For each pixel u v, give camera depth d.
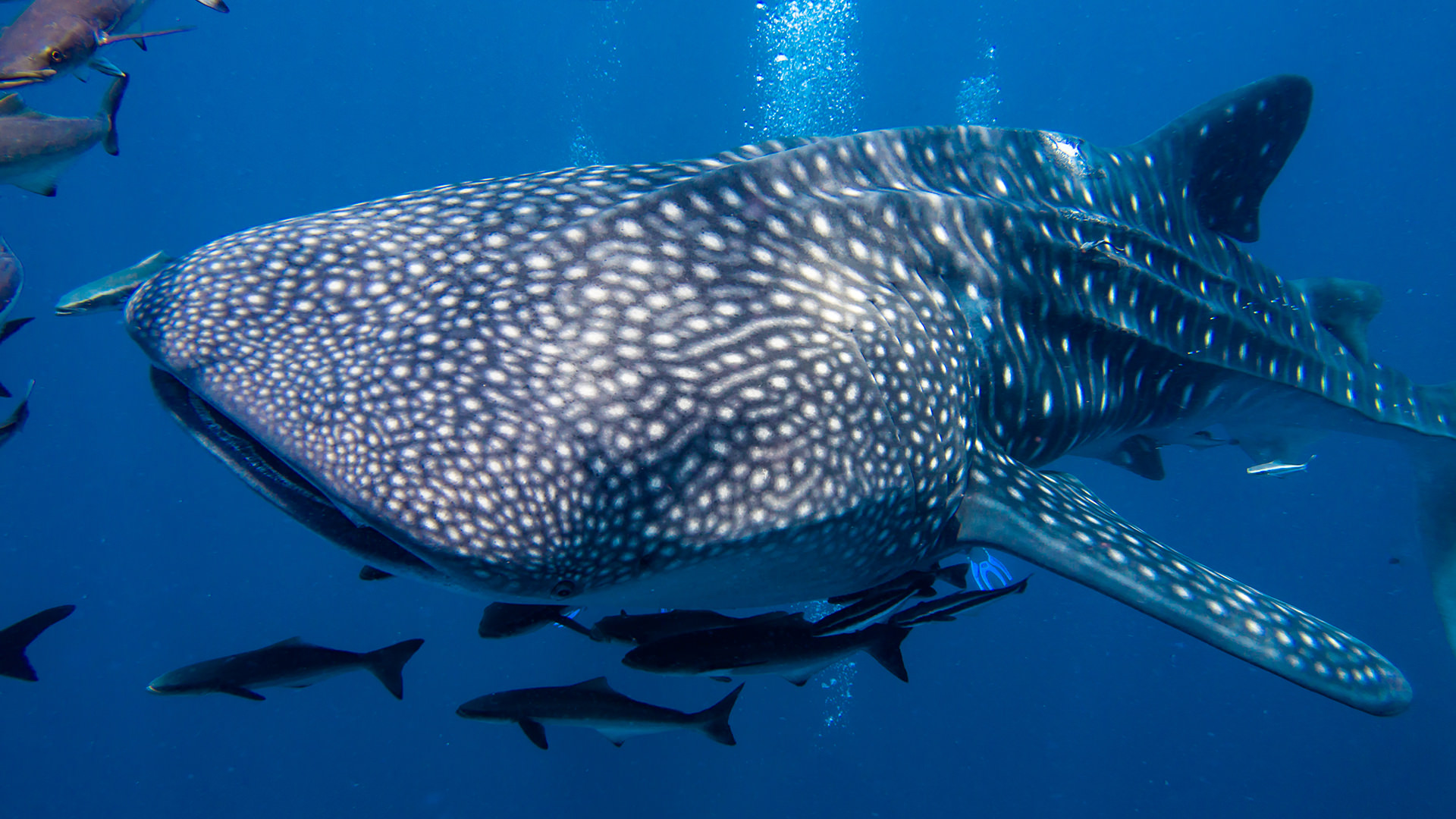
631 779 21.02
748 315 2.21
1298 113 4.20
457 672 21.75
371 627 23.22
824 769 22.33
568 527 1.85
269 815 21.58
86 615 25.50
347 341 1.94
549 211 2.37
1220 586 2.72
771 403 2.10
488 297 2.04
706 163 2.86
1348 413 4.77
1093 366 3.68
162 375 2.09
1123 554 2.67
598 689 3.17
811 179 2.75
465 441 1.79
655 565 2.02
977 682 25.78
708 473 1.99
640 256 2.22
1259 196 4.43
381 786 21.38
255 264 2.10
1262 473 5.29
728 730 3.23
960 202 3.11
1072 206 3.67
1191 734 26.56
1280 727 27.09
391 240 2.21
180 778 22.55
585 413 1.88
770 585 2.37
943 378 2.70
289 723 22.69
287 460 1.77
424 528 1.72
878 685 23.39
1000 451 3.11
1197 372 4.14
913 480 2.47
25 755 23.16
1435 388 5.12
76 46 2.74
